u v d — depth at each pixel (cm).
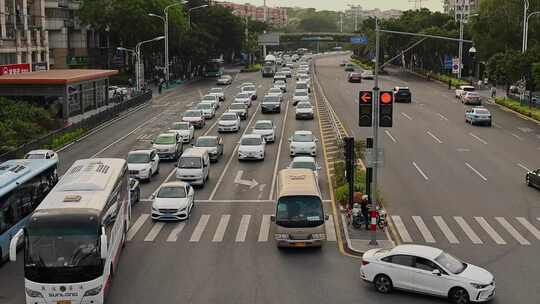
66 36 11100
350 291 2344
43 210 2205
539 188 3881
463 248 2855
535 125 6456
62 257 2116
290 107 7794
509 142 5497
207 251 2833
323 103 8062
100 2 10488
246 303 2244
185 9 12925
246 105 7238
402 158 4834
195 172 3975
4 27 7856
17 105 5822
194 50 11612
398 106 7894
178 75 12412
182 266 2639
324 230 2856
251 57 16550
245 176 4309
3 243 2672
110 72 7894
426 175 4288
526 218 3322
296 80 11181
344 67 15225
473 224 3222
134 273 2558
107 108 7400
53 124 5981
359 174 3969
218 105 7881
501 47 9444
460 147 5272
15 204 2795
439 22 13588
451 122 6606
